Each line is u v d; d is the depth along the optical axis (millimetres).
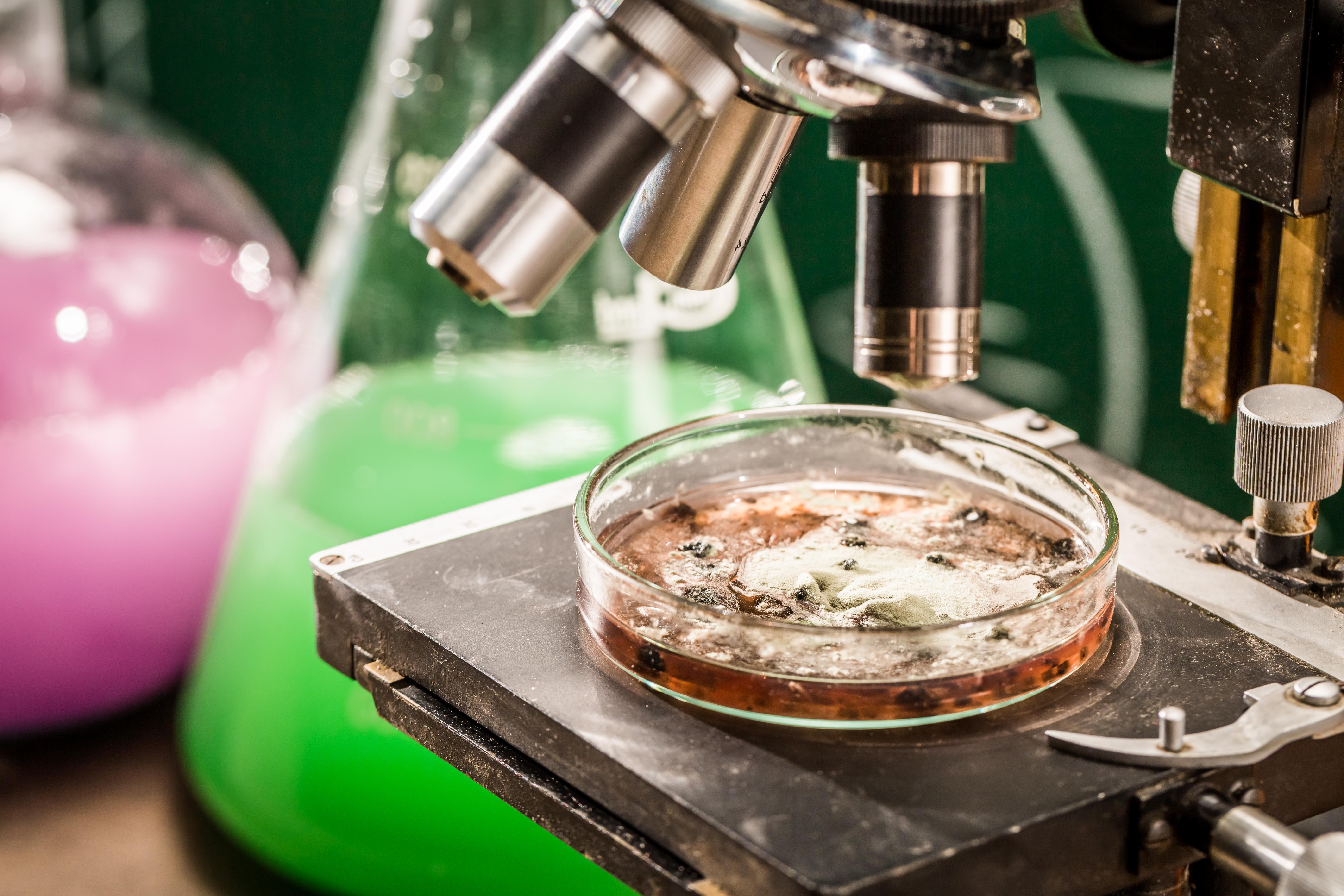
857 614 600
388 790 849
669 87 562
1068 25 636
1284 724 579
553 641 611
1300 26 603
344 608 637
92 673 1092
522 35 827
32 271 1052
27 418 1009
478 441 848
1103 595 602
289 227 1290
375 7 1177
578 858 833
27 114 1160
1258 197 620
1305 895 552
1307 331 637
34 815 1008
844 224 1095
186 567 1111
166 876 939
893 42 562
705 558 625
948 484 654
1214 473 935
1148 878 579
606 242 851
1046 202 963
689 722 585
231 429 1105
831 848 551
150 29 1289
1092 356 974
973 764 573
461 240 561
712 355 875
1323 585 631
